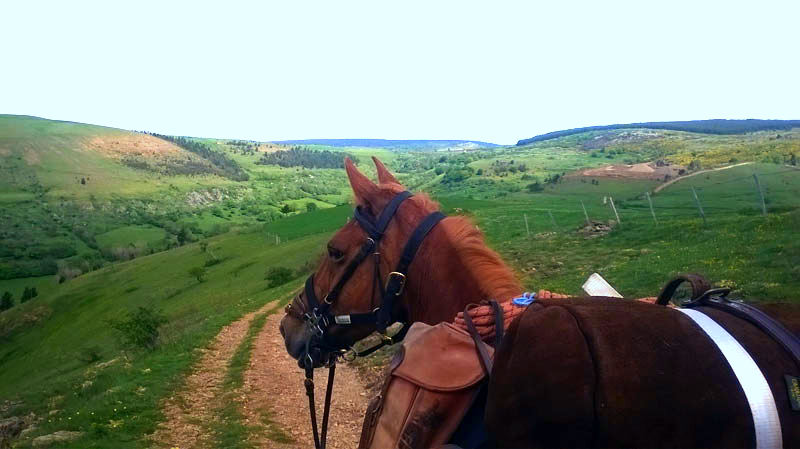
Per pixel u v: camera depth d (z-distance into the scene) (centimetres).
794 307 210
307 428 961
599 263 1911
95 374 1961
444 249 285
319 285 323
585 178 10144
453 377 222
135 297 5853
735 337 184
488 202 6900
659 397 171
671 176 9138
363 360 1375
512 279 281
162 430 966
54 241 13200
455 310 276
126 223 16112
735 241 1702
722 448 168
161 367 1453
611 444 172
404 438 220
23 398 1898
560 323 189
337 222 7831
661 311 194
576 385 176
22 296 8294
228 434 930
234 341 1856
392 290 294
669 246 1945
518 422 186
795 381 171
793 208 2703
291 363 1488
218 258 6644
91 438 919
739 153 13175
